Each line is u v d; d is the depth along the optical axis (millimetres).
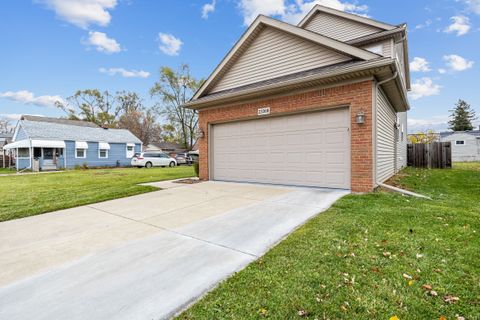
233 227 4090
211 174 9961
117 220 4719
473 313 1894
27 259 3102
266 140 8391
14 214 5203
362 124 6379
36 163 20438
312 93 7215
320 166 7250
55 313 2062
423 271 2484
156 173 15578
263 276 2488
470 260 2670
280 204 5477
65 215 5172
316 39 7332
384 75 6340
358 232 3533
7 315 2055
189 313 2004
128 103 44375
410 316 1878
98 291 2365
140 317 1987
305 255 2889
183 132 37344
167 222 4492
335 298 2100
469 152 29562
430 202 5254
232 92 8609
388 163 9086
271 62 8656
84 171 18859
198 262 2904
